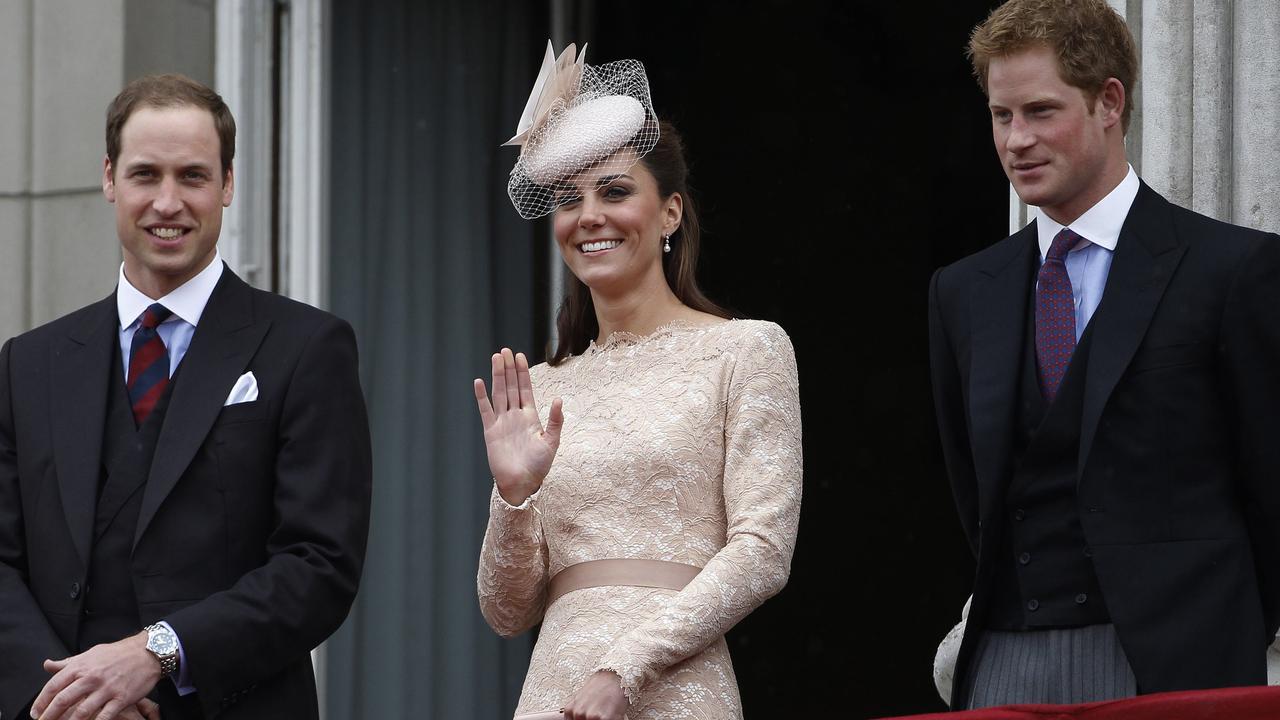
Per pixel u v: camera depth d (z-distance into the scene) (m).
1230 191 15.74
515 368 12.48
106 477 13.34
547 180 13.02
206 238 13.68
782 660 28.45
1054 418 11.52
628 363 12.88
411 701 24.05
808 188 28.38
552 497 12.52
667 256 13.45
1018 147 11.62
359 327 24.02
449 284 24.61
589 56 26.00
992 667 11.68
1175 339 11.29
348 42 24.09
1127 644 10.95
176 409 13.25
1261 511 11.30
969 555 28.16
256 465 13.27
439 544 24.36
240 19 22.55
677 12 27.30
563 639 12.10
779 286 28.20
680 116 27.47
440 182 24.67
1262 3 15.61
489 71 25.12
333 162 23.88
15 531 13.42
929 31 28.16
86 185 21.89
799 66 28.30
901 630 28.31
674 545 12.17
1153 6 16.12
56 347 13.82
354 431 13.61
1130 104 11.86
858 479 28.48
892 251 28.34
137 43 21.94
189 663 12.32
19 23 22.25
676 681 11.82
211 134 13.74
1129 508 11.20
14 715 12.60
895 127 28.36
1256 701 9.45
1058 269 11.91
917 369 28.36
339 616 13.05
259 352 13.57
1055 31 11.47
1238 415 11.23
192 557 13.00
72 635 12.95
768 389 12.35
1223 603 10.95
